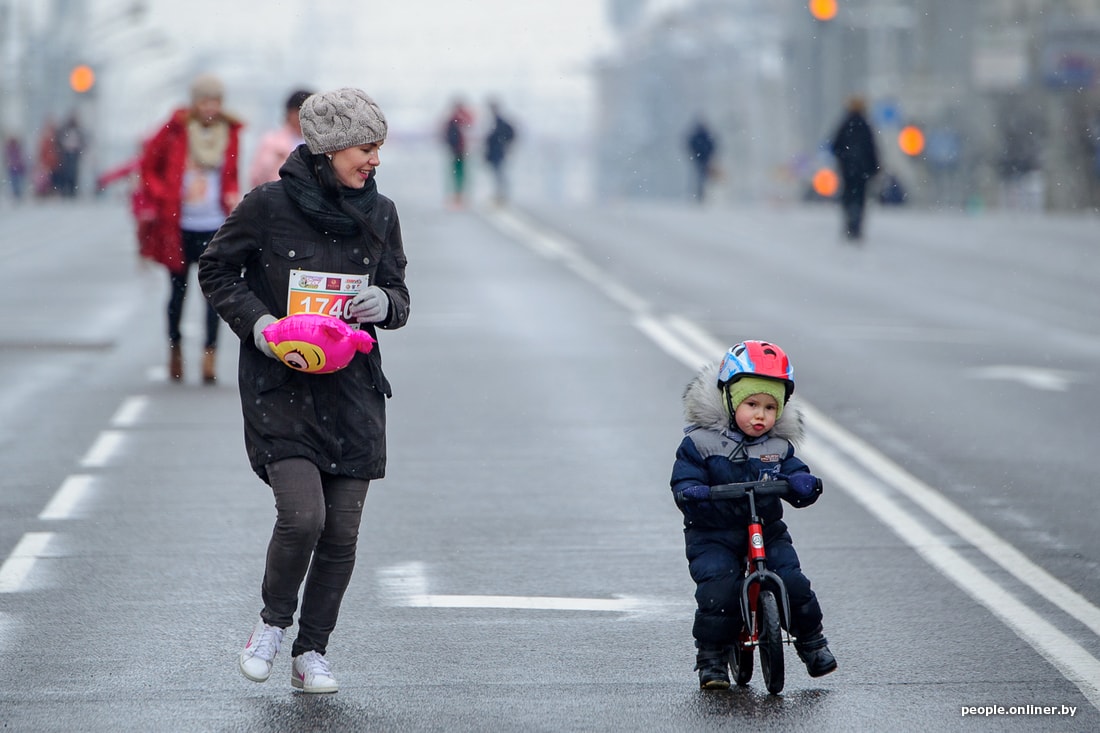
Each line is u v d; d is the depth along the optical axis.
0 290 73.69
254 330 20.00
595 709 20.31
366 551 28.89
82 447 38.44
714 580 20.69
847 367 53.22
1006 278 87.06
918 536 30.11
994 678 21.61
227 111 45.09
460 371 51.22
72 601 25.53
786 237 113.88
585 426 41.78
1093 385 50.06
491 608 25.22
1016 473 36.09
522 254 96.69
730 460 20.72
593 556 28.56
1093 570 27.62
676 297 74.62
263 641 20.67
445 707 20.39
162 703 20.55
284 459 20.22
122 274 81.38
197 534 30.06
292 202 20.30
